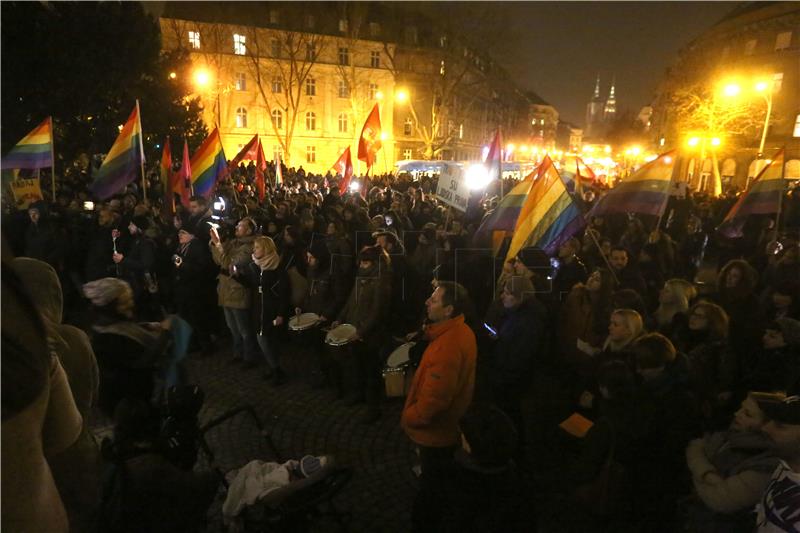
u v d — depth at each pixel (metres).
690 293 4.85
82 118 20.53
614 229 10.10
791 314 4.64
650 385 3.02
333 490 2.75
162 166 9.87
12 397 1.01
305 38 38.12
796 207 9.70
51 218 7.73
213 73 39.16
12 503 1.07
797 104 37.66
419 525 2.56
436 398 3.14
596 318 4.73
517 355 3.99
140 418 2.21
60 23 19.78
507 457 2.13
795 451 2.15
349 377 6.04
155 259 7.12
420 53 40.75
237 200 11.25
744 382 3.75
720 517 2.37
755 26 39.69
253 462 2.92
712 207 13.50
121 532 1.98
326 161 45.66
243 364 6.24
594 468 2.85
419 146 47.91
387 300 5.02
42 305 2.20
